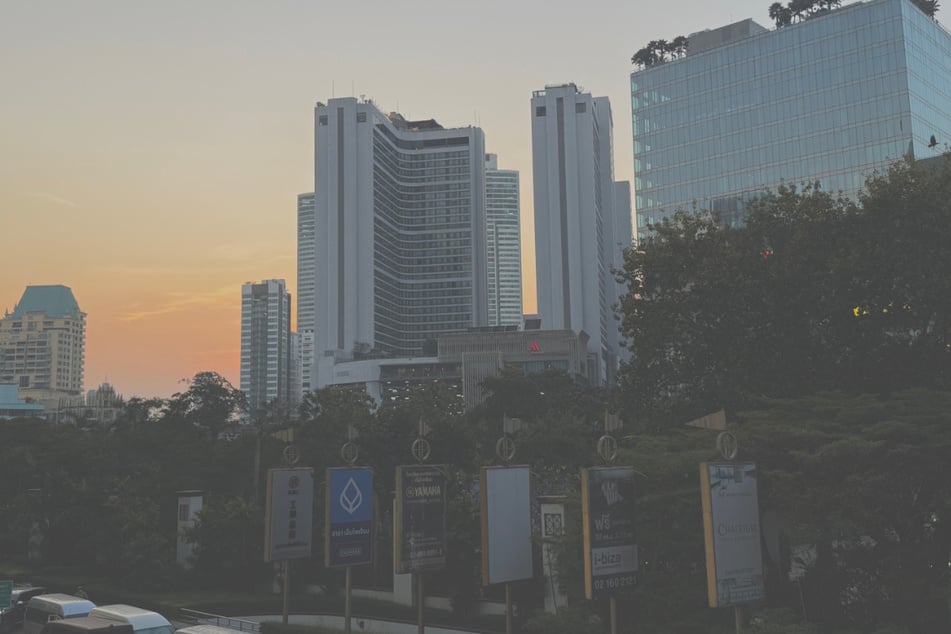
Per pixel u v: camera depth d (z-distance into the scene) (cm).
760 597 2681
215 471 7838
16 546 7925
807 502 3117
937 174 4219
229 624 4359
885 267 3825
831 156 16662
